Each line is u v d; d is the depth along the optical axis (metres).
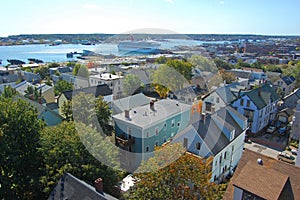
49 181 12.65
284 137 28.34
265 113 30.41
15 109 14.71
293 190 9.96
